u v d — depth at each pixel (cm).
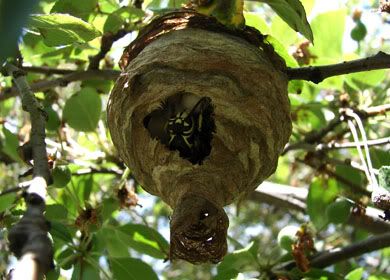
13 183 42
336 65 25
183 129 23
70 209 31
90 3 29
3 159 34
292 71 25
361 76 32
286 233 29
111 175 35
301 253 28
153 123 24
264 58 24
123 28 30
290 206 37
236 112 23
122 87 24
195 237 22
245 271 29
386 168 24
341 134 34
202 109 23
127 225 30
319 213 30
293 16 23
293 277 29
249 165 24
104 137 33
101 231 30
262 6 41
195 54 23
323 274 28
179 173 23
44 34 23
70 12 29
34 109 21
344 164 31
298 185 45
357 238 37
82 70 31
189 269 48
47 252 14
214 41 24
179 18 25
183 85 23
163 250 29
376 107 32
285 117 24
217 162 23
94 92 32
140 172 24
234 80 23
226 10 24
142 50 25
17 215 27
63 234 27
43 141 20
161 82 23
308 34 23
